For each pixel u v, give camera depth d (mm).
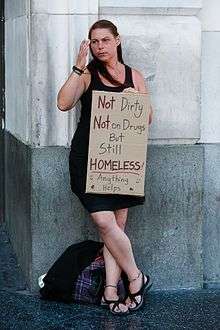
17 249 10750
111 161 8523
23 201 9984
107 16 9234
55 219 9344
